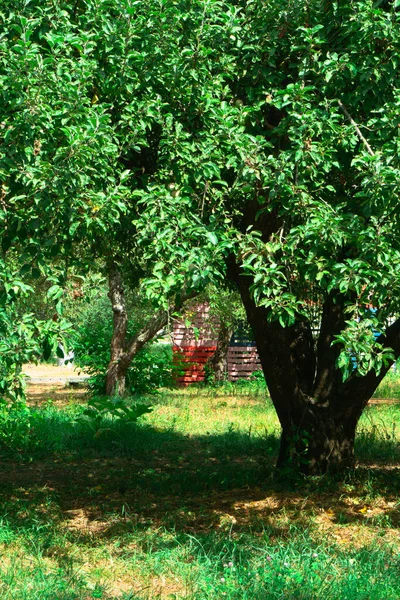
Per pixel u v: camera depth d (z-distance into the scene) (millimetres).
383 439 11102
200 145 6082
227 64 6543
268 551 6129
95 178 5898
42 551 6324
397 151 5344
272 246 5664
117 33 5988
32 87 5391
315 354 9094
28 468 10445
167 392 21812
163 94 6438
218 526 7051
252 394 20422
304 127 5715
